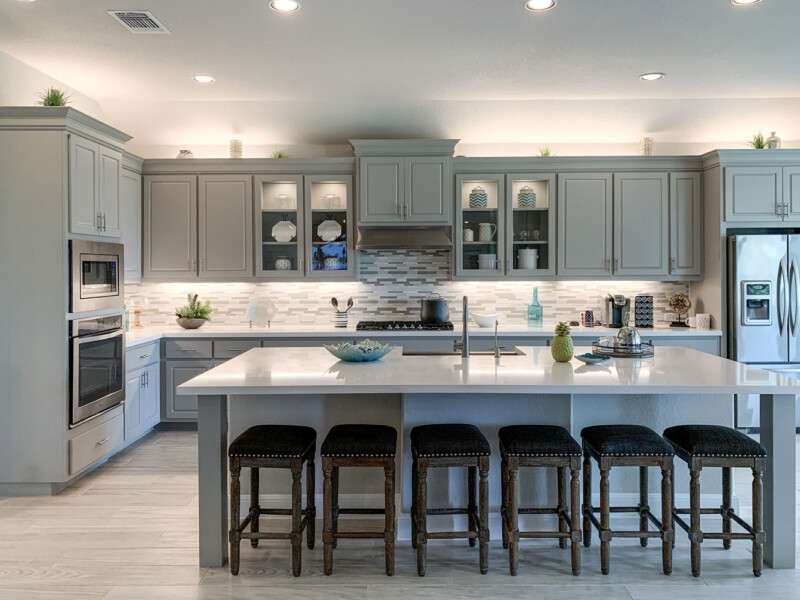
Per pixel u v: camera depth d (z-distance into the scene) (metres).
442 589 2.58
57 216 3.67
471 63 4.15
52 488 3.75
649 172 5.50
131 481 4.01
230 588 2.59
